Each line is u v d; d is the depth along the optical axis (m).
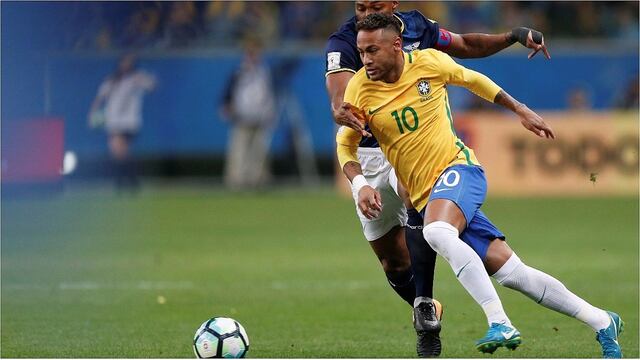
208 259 48.00
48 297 37.12
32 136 80.75
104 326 31.16
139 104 81.81
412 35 27.17
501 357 26.11
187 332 30.09
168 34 87.88
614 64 84.62
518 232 58.25
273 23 90.38
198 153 83.81
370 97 24.16
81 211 70.81
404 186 24.81
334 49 26.92
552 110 84.44
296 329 30.69
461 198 23.19
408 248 25.84
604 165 81.38
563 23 91.62
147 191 83.94
